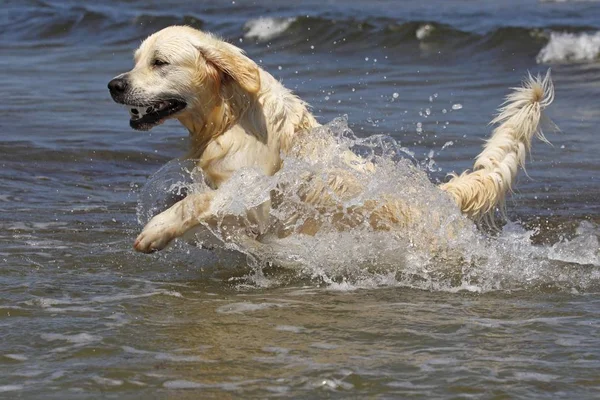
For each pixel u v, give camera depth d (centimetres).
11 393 715
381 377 745
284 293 988
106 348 805
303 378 743
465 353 798
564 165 1630
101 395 711
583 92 2238
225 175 1039
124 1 4216
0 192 1426
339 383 734
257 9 3800
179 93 1021
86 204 1374
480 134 1841
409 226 1105
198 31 1038
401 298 970
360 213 1098
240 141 1035
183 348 809
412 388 725
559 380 738
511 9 3609
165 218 1016
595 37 2719
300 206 1080
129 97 1012
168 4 4128
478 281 1027
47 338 827
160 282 1017
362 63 2695
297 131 1068
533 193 1459
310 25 3097
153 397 707
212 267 1081
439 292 994
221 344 820
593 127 1895
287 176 1052
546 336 841
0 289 964
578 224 1288
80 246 1146
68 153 1688
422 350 807
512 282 1023
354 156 1112
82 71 2661
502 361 780
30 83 2456
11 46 3170
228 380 739
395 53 2820
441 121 1955
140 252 1062
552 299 960
